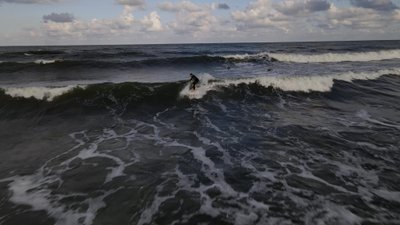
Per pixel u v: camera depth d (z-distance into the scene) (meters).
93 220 5.02
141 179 6.46
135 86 13.47
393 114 11.48
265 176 6.57
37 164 7.23
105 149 8.18
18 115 11.29
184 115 11.48
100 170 6.90
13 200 5.62
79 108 11.98
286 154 7.78
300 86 15.02
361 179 6.36
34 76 20.28
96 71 22.77
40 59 28.66
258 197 5.70
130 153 7.91
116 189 6.05
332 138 8.87
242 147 8.30
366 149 8.00
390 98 14.08
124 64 24.61
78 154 7.84
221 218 5.04
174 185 6.20
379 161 7.27
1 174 6.70
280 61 29.55
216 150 8.10
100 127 10.13
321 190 5.91
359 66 24.67
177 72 22.20
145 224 4.90
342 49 45.16
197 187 6.11
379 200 5.51
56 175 6.66
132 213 5.22
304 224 4.82
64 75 20.77
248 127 10.02
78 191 5.98
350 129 9.66
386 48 46.72
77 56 32.22
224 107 12.49
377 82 17.11
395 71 19.66
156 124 10.46
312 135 9.13
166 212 5.24
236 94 14.00
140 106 12.44
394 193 5.77
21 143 8.70
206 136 9.23
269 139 8.88
